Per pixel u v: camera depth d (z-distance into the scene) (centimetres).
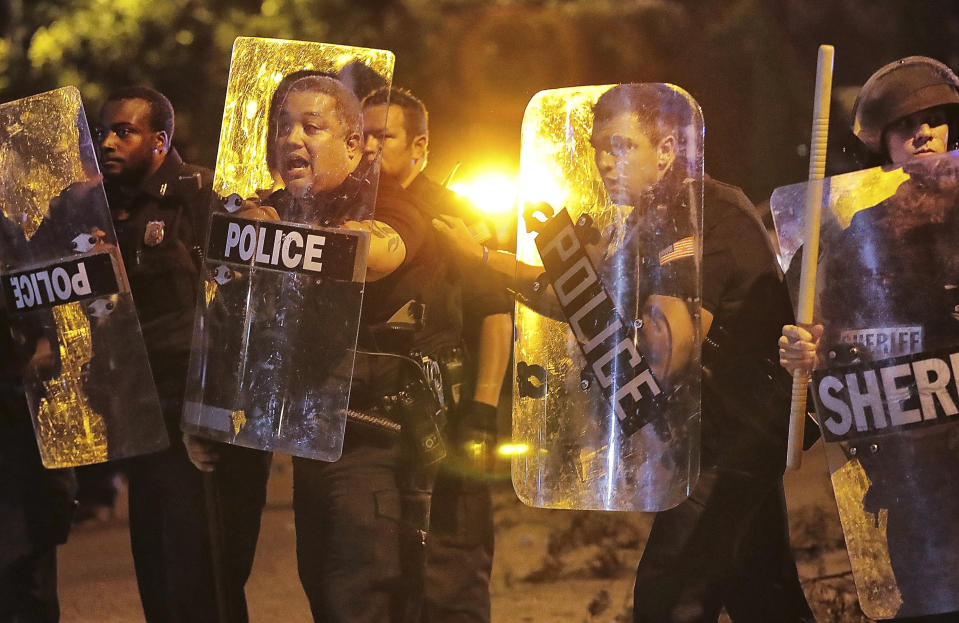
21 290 867
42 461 871
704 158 730
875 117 718
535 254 744
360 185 764
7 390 927
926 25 3653
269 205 776
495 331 869
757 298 752
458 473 853
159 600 880
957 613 696
